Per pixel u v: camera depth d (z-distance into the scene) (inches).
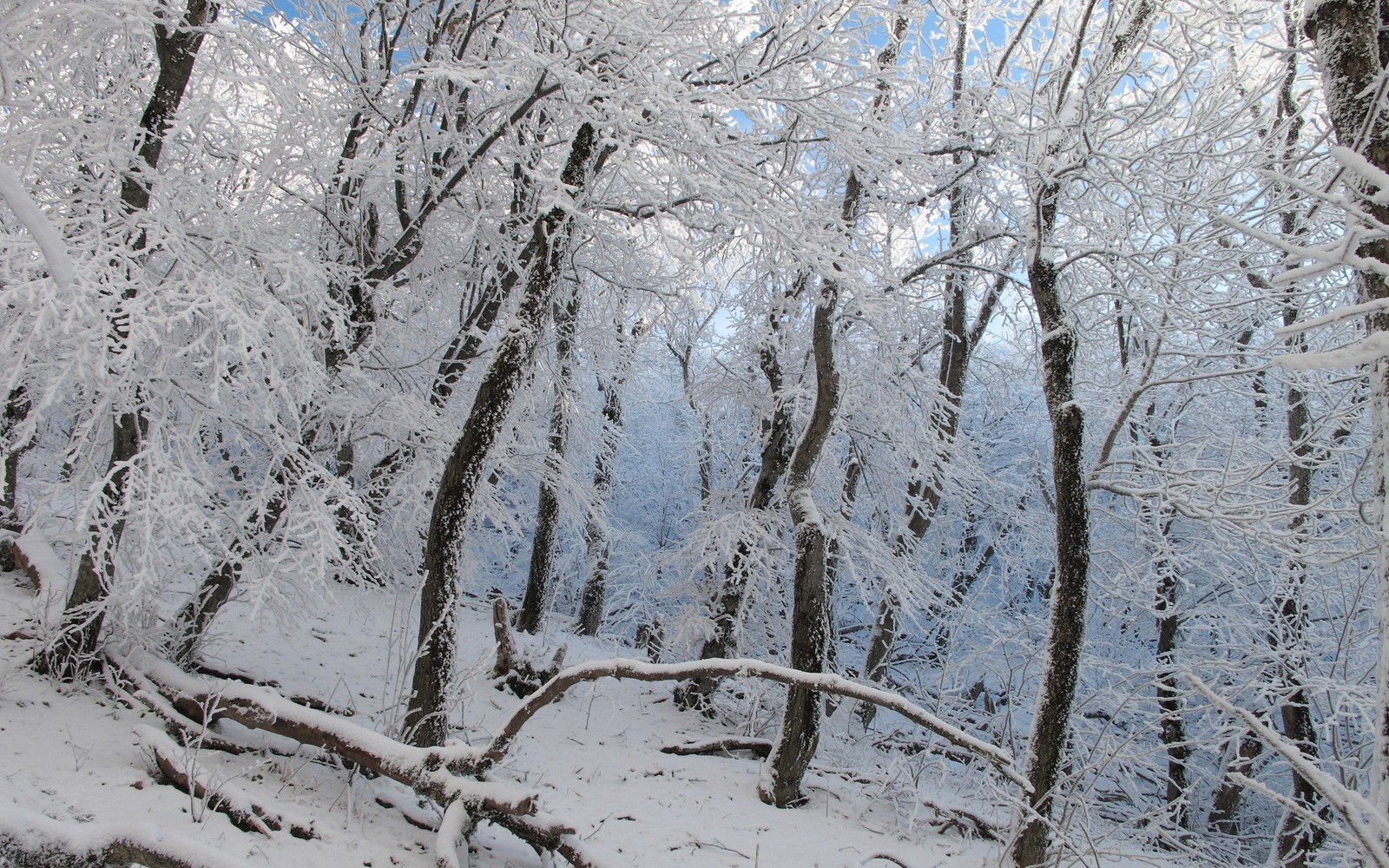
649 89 208.2
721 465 599.5
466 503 221.3
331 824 161.0
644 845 201.3
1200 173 286.2
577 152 241.4
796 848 216.8
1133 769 358.3
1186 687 369.7
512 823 162.6
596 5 215.9
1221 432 409.1
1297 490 343.0
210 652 267.9
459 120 279.1
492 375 227.8
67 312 152.6
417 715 207.3
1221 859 302.7
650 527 814.5
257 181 214.2
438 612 212.7
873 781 288.5
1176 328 277.1
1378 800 134.9
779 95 232.5
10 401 189.5
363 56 259.8
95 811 138.1
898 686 502.3
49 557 243.1
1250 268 299.1
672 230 308.5
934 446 434.3
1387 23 140.6
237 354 178.7
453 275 321.7
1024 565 551.5
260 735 195.5
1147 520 386.3
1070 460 233.3
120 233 174.6
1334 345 349.4
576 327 405.4
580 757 283.4
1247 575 378.0
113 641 205.2
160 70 204.2
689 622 390.0
